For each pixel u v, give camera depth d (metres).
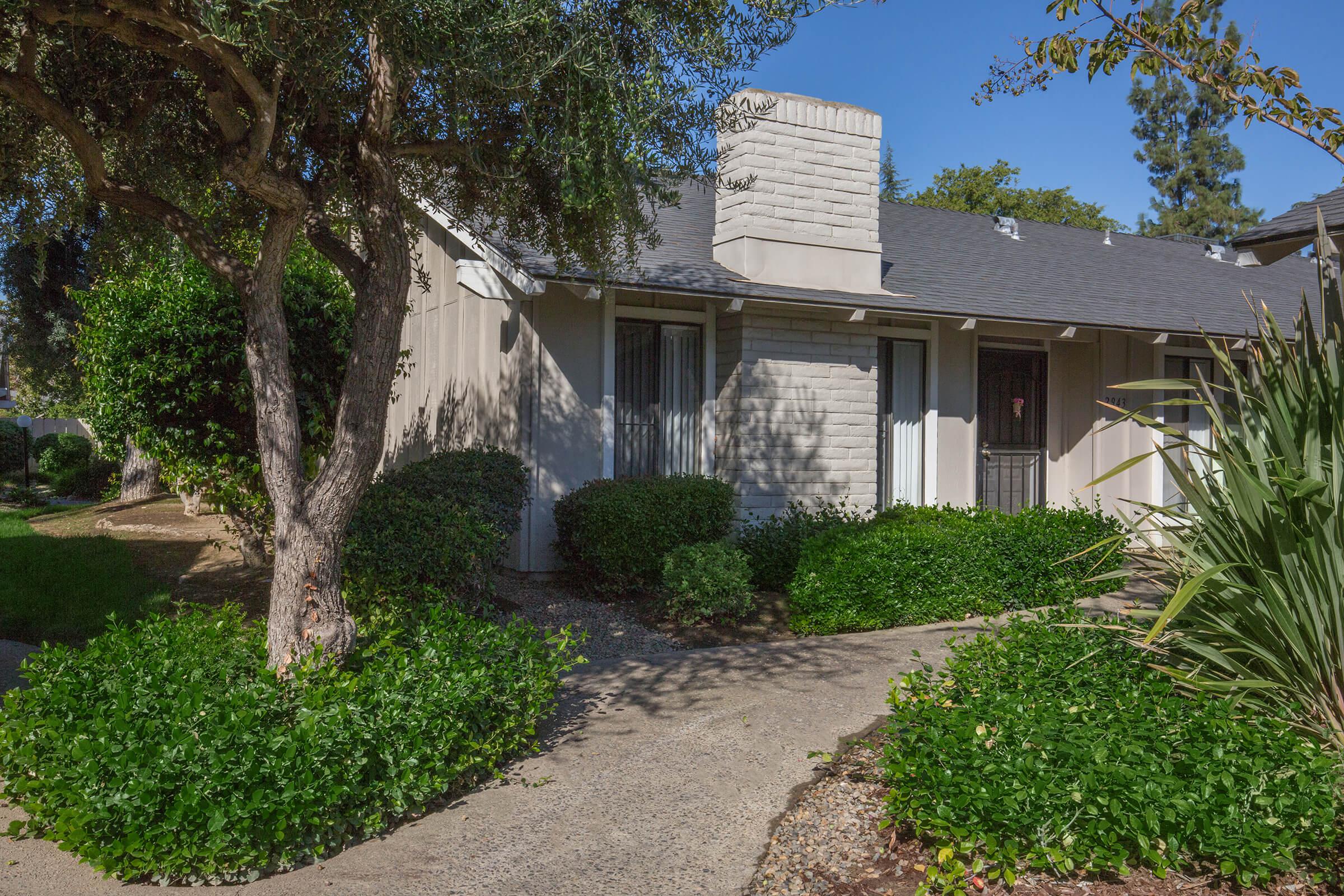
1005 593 8.86
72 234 21.36
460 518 7.23
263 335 5.18
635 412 10.50
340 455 5.18
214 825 3.71
